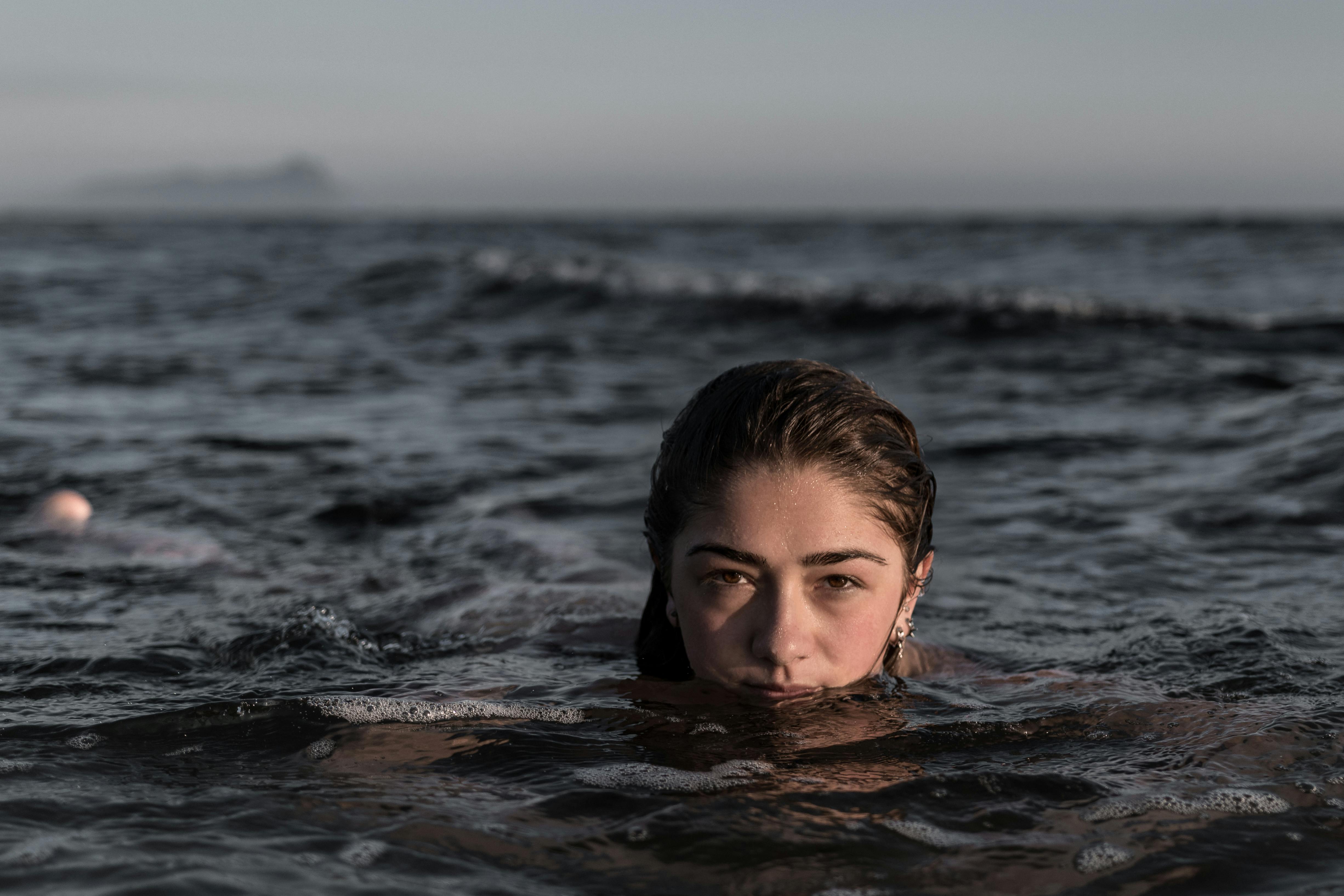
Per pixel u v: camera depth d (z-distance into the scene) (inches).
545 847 53.0
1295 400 233.5
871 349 389.1
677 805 58.3
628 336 429.7
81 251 1004.6
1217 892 49.5
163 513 157.0
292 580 122.6
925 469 72.7
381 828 55.0
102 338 400.2
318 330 444.1
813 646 70.0
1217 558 132.9
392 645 95.5
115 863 49.6
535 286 550.6
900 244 1354.6
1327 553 133.6
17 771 63.3
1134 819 57.4
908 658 91.8
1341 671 88.3
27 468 186.2
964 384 302.4
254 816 56.4
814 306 461.4
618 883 49.4
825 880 50.1
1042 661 93.7
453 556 134.9
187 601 112.8
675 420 76.6
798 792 60.5
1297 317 415.2
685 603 72.0
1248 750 68.1
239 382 302.7
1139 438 215.9
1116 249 1072.8
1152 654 94.7
